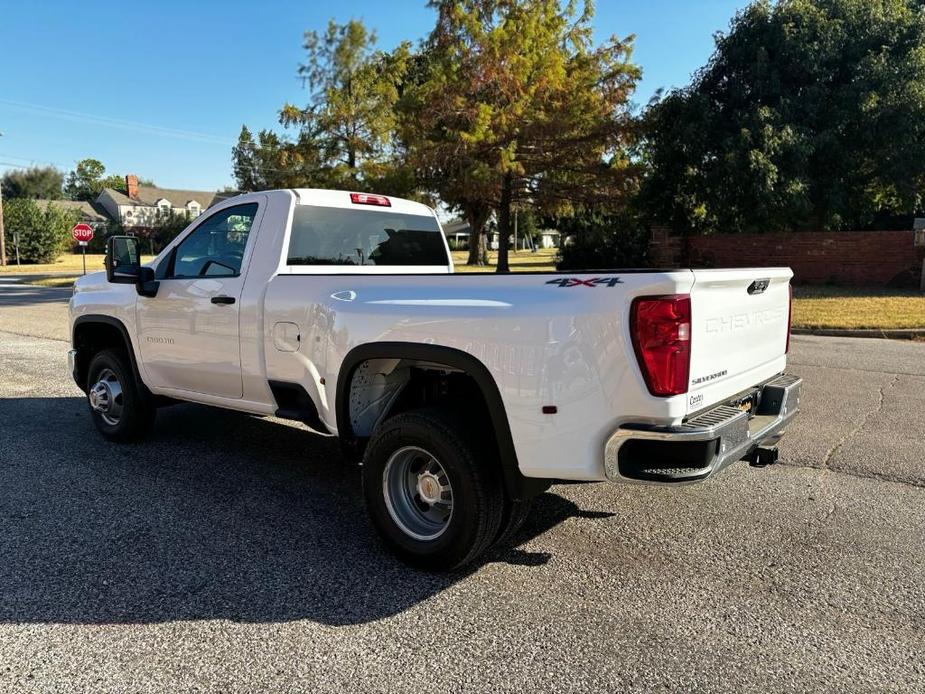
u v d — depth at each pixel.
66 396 8.12
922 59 17.34
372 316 3.94
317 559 3.92
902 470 5.37
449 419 3.64
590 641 3.10
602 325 3.19
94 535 4.21
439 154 19.11
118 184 117.31
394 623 3.25
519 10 20.59
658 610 3.37
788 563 3.86
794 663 2.94
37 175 91.88
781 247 19.16
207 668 2.90
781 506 4.69
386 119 20.58
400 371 4.29
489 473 3.58
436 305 3.70
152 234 67.31
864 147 18.36
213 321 4.98
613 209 22.06
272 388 4.69
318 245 5.04
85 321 6.16
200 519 4.47
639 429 3.14
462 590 3.57
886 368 9.55
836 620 3.28
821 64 18.27
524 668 2.90
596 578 3.70
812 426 6.60
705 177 18.77
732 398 3.75
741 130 17.80
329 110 20.59
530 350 3.36
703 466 3.16
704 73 19.62
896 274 18.11
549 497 4.87
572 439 3.30
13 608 3.37
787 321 4.48
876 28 18.03
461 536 3.60
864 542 4.12
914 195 18.69
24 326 15.20
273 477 5.29
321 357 4.27
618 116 20.33
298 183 20.88
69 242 61.50
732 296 3.59
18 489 5.00
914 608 3.38
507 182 21.59
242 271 4.88
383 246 5.61
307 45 20.53
